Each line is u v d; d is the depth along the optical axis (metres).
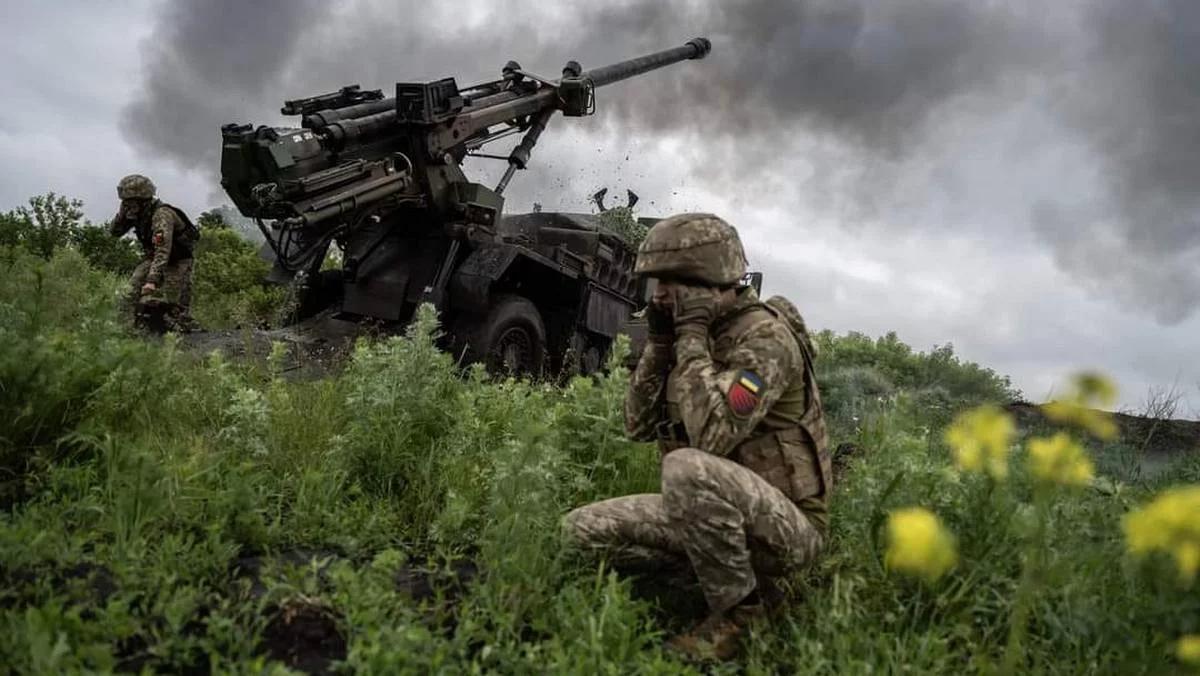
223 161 7.26
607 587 2.83
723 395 3.00
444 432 4.46
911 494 3.20
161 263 8.29
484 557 3.18
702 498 2.95
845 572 3.18
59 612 2.35
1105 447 6.00
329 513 3.56
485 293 8.09
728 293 3.24
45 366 3.68
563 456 3.65
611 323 9.99
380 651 2.33
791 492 3.17
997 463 2.56
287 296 8.98
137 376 4.22
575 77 9.86
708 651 2.87
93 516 3.20
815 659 2.60
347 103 8.17
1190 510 1.85
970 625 2.85
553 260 9.14
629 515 3.29
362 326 8.36
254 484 3.75
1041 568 2.84
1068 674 2.64
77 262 9.14
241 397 4.21
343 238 8.21
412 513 3.82
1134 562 2.69
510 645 2.57
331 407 4.79
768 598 3.14
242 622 2.67
